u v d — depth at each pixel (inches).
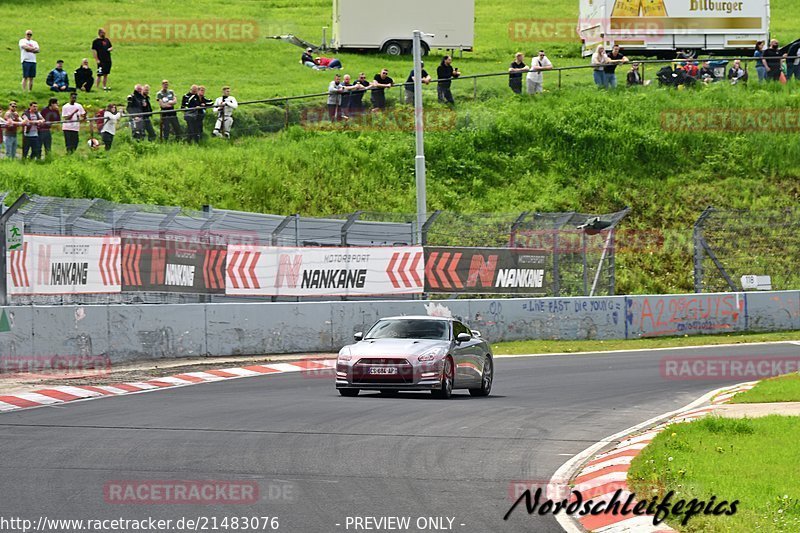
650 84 4586.6
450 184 3774.6
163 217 2487.7
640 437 1219.2
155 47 5664.4
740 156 4151.1
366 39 5477.4
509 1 7780.5
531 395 1744.6
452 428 1326.3
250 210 3321.9
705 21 4790.8
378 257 2689.5
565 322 2829.7
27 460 1065.5
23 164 3134.8
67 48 5349.4
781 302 3063.5
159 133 3646.7
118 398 1638.8
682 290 3373.5
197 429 1290.6
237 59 5393.7
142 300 2293.3
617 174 3988.7
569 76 4692.4
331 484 957.8
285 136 3880.4
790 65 4704.7
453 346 1723.7
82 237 2149.4
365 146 3860.7
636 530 788.6
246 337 2374.5
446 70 4121.6
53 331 2000.5
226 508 853.2
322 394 1716.3
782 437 1146.0
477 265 2802.7
